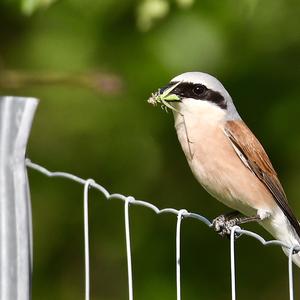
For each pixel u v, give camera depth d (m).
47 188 12.47
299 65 12.49
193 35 12.39
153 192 12.48
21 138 6.61
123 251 12.28
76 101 12.56
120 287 12.21
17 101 6.62
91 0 12.59
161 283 11.93
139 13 9.78
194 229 12.16
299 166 12.23
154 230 12.23
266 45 12.53
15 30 12.81
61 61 12.58
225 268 12.02
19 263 6.57
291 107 12.32
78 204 12.46
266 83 12.47
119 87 10.34
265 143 12.32
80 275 12.34
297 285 12.12
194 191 12.41
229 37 12.49
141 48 12.55
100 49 12.61
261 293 12.11
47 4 9.59
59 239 12.34
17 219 6.58
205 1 12.45
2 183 6.61
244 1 10.61
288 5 12.38
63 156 12.55
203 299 11.87
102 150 12.55
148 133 12.55
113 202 12.48
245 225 12.16
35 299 12.21
